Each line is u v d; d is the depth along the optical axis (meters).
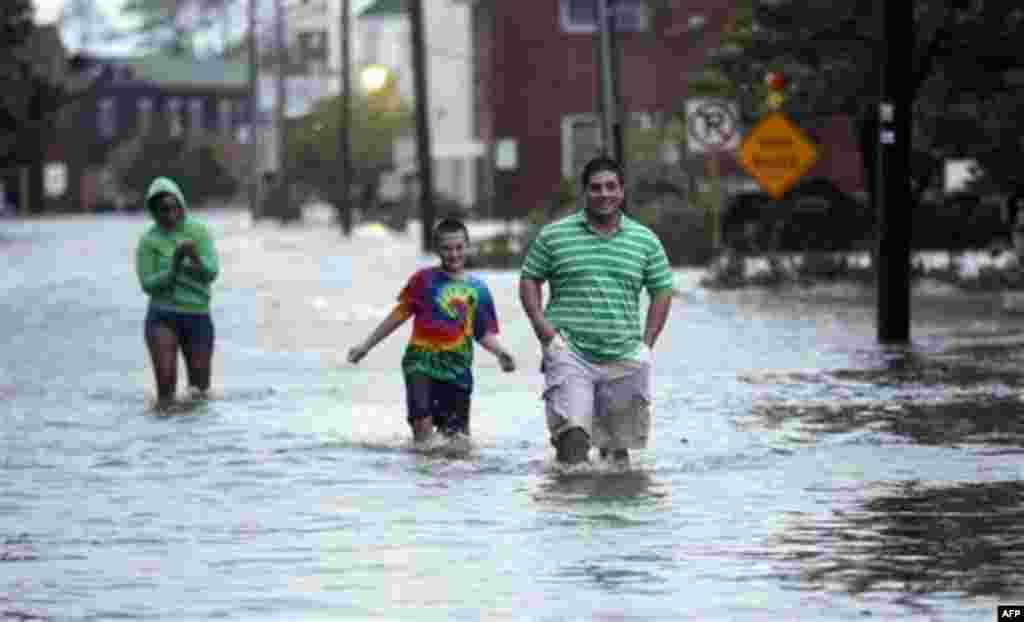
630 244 35.91
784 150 90.94
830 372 52.66
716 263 96.56
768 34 93.06
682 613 23.36
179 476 35.25
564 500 31.88
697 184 133.25
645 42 189.62
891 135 61.38
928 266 102.94
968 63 88.38
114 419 44.22
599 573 25.81
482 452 37.84
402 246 154.25
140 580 25.83
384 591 24.91
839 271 94.94
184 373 54.69
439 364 39.66
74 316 78.56
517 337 65.50
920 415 42.81
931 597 24.00
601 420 36.16
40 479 35.09
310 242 166.38
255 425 42.72
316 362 57.50
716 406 45.03
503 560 26.81
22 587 25.41
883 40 61.72
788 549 27.30
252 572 26.27
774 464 35.69
